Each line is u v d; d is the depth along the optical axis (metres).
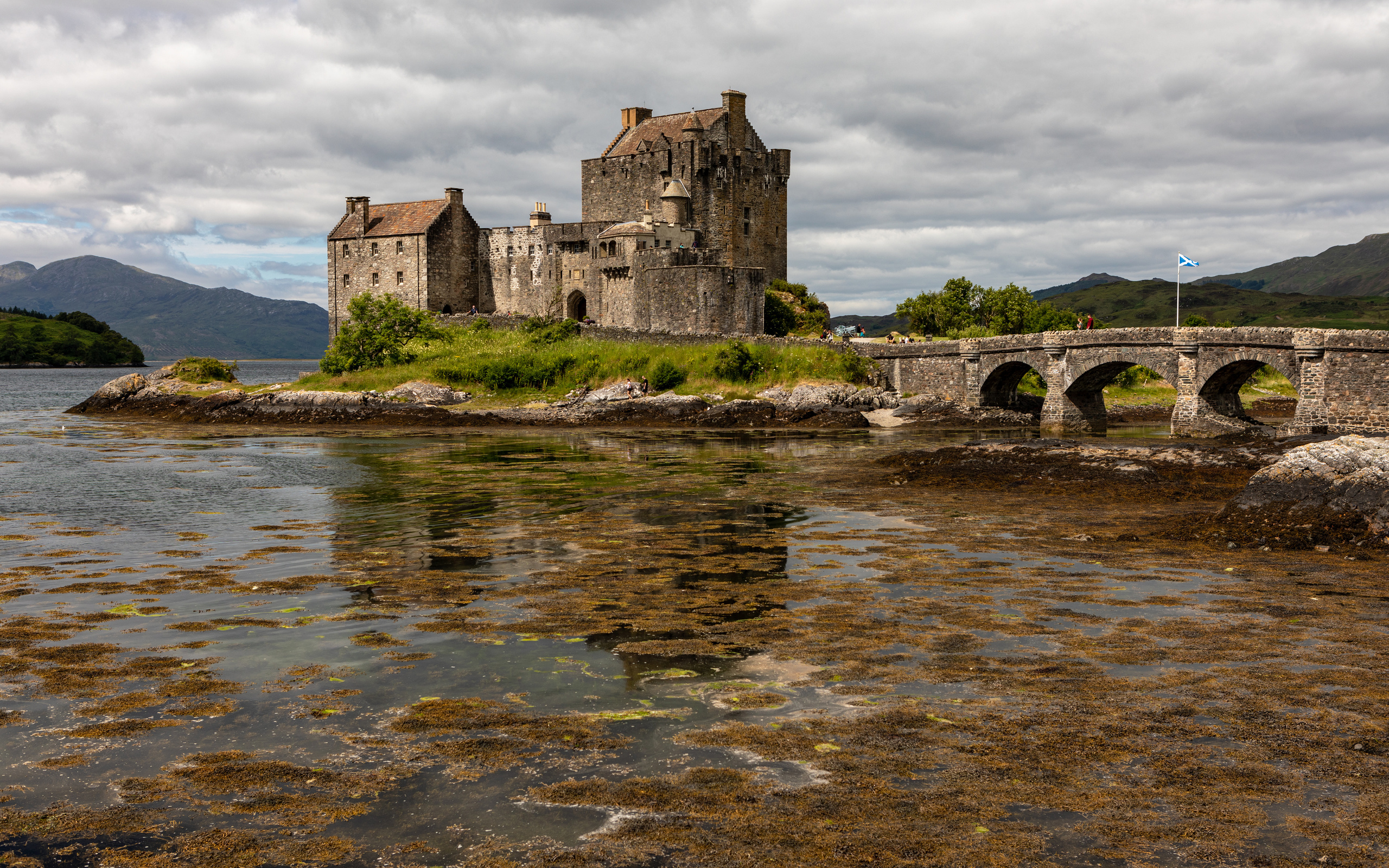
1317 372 52.81
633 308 94.12
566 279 103.69
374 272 110.00
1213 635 15.69
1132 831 9.20
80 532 26.14
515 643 15.48
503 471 41.44
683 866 8.70
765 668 14.14
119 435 62.38
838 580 20.00
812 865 8.66
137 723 12.08
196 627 16.44
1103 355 65.69
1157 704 12.48
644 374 79.75
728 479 38.28
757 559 22.33
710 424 72.50
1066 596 18.52
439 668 14.24
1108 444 41.28
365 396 75.25
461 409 76.44
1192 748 11.08
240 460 46.31
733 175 103.00
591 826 9.41
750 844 9.04
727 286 87.81
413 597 18.61
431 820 9.55
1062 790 10.05
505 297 109.88
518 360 82.12
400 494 33.88
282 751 11.21
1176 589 19.12
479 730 11.85
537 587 19.44
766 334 90.62
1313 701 12.49
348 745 11.40
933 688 13.16
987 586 19.45
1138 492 32.91
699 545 24.16
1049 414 69.12
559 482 37.44
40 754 11.14
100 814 9.69
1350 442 24.52
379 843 9.14
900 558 22.41
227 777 10.54
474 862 8.78
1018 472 35.97
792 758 10.94
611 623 16.67
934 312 118.12
